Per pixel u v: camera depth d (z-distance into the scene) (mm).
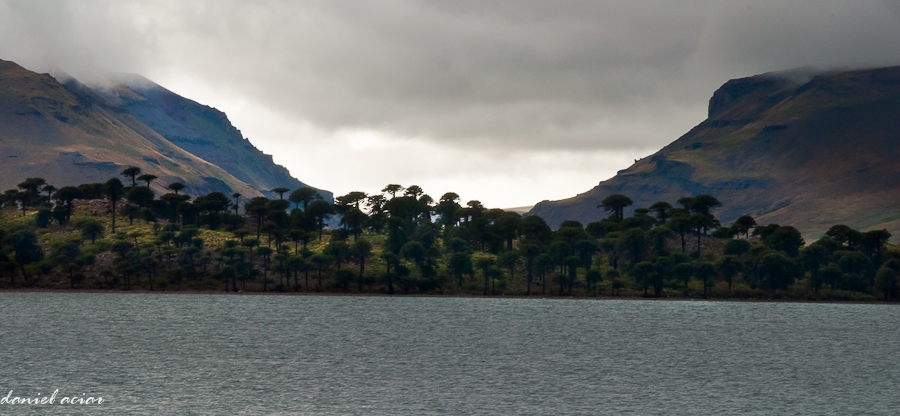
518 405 140250
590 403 142500
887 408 141625
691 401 145125
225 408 136375
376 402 141500
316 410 135500
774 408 140625
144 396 144500
